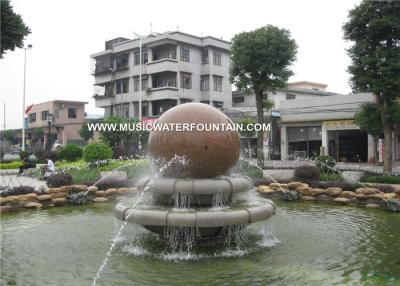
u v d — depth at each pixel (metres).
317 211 11.91
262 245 7.75
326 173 17.47
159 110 41.59
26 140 61.38
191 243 7.48
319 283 5.70
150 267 6.47
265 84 22.78
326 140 33.22
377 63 18.12
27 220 10.90
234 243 7.82
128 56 44.19
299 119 34.69
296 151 35.44
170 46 40.69
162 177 7.98
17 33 21.19
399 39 18.25
